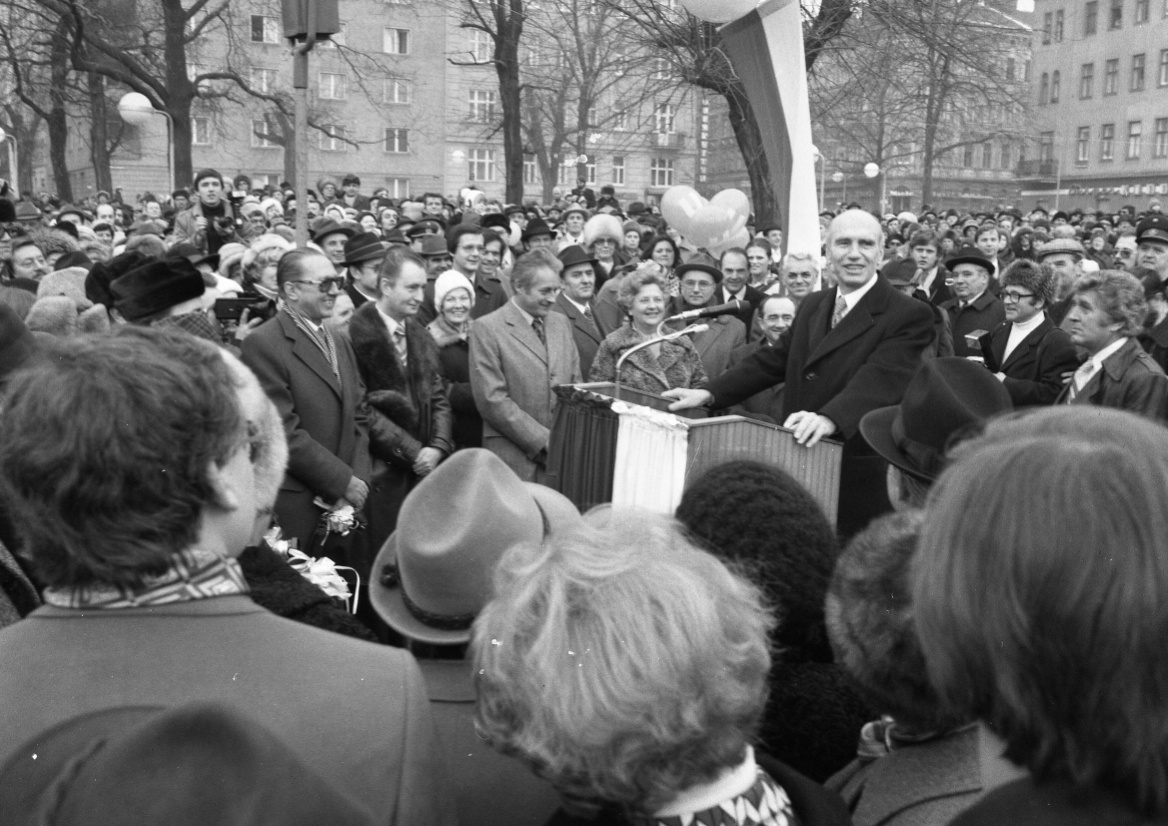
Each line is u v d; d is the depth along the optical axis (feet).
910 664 5.19
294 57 19.15
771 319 19.84
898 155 108.27
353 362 16.37
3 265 28.76
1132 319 16.20
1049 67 205.67
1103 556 3.24
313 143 163.53
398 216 50.78
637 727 4.48
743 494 6.62
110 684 4.34
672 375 18.13
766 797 4.97
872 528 5.77
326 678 4.59
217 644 4.53
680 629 4.62
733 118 52.19
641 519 5.55
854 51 56.03
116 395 4.43
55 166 98.02
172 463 4.45
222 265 27.76
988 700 3.59
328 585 10.42
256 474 5.97
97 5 86.69
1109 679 3.25
